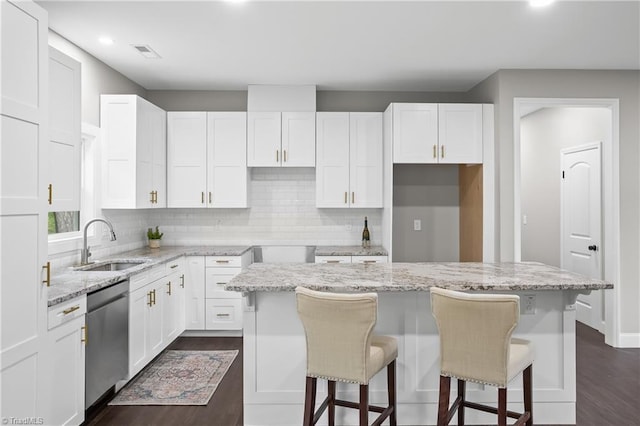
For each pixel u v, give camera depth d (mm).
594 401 2963
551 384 2586
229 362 3680
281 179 4934
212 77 4371
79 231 3623
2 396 1852
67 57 2645
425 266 2938
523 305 2568
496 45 3486
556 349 2582
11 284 1899
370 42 3428
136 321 3203
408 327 2557
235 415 2746
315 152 4586
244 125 4586
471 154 4223
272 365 2543
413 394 2553
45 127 2123
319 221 4934
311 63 3943
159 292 3660
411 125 4242
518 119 4074
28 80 2006
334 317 1998
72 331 2389
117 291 2918
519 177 4070
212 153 4586
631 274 4098
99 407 2855
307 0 2730
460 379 2053
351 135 4586
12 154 1904
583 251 4785
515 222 4047
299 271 2723
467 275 2559
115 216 4098
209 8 2832
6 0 1868
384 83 4582
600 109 4516
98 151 3797
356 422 2549
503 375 1952
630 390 3143
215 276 4305
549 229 5457
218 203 4590
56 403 2252
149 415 2748
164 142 4531
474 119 4227
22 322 1968
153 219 4906
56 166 2551
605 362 3709
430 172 4977
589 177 4688
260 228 4938
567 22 3051
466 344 2014
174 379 3314
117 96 3850
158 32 3227
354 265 2979
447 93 4910
